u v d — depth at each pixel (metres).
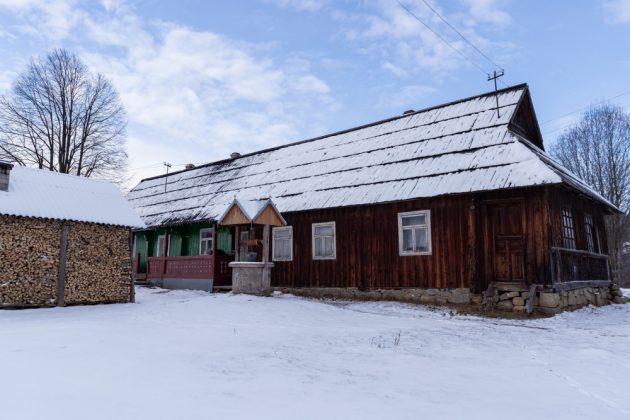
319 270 18.64
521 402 4.78
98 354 6.92
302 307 12.73
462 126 17.61
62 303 14.75
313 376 5.73
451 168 15.59
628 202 35.44
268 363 6.45
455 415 4.29
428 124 19.23
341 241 18.12
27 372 5.73
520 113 17.92
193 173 29.94
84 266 15.55
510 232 14.13
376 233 17.14
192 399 4.62
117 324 10.19
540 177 12.90
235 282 15.72
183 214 24.00
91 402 4.49
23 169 16.03
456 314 13.29
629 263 40.94
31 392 4.83
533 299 13.05
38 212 14.51
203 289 20.66
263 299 14.09
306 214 19.42
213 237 20.97
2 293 13.68
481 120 17.27
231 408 4.35
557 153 40.97
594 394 5.16
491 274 14.23
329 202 17.98
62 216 15.02
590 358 7.14
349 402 4.63
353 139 22.02
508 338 9.10
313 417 4.14
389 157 18.58
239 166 26.91
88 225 15.89
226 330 9.58
